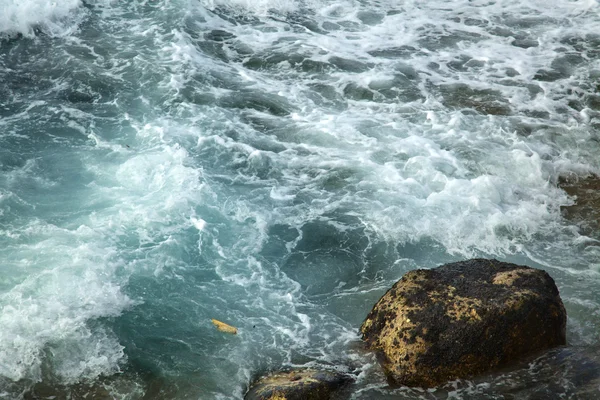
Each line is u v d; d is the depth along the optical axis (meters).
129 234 8.55
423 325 6.61
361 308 7.68
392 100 11.91
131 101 11.54
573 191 9.80
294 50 13.45
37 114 11.03
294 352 7.02
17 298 7.44
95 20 14.03
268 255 8.46
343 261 8.41
